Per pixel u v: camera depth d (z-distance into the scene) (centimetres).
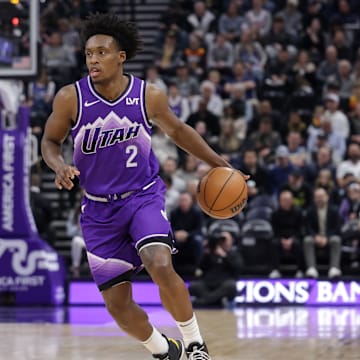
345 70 3048
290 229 2408
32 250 2330
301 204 2517
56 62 3180
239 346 1405
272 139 2761
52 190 2994
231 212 1024
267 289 2342
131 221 962
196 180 2514
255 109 2916
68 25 3322
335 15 3381
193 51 3206
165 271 920
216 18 3369
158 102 972
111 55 951
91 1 3503
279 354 1299
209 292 2317
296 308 2247
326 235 2398
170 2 3619
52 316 2009
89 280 2381
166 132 1006
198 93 3058
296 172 2531
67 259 2755
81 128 960
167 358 1030
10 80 2188
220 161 1036
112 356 1277
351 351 1338
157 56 3322
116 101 960
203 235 2470
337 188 2558
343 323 1820
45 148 970
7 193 2309
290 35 3241
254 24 3306
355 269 2425
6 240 2330
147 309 2209
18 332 1638
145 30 3591
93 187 976
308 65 3081
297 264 2405
